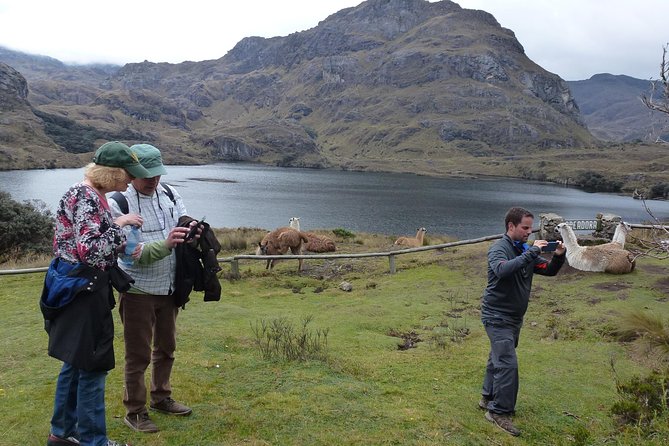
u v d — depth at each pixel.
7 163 126.69
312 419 4.41
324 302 10.35
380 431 4.25
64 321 3.12
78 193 3.14
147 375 5.19
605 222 14.43
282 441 4.00
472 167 192.12
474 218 59.25
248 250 17.55
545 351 6.77
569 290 10.04
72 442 3.52
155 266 3.78
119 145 3.24
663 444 3.70
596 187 120.50
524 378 5.80
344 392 5.04
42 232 20.16
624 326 7.19
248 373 5.50
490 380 4.86
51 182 87.56
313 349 6.43
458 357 6.46
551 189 113.19
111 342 3.22
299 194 83.06
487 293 4.74
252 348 6.52
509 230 4.68
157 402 4.27
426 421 4.48
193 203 66.88
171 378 5.17
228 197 75.50
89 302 3.11
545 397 5.28
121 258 3.60
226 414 4.36
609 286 10.13
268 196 78.31
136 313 3.81
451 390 5.36
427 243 19.50
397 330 8.05
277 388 5.09
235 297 10.90
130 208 3.76
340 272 13.76
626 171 138.62
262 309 9.61
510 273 4.35
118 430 3.91
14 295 10.35
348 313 9.06
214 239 4.02
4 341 6.76
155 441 3.81
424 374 5.83
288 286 12.23
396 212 62.84
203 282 3.95
